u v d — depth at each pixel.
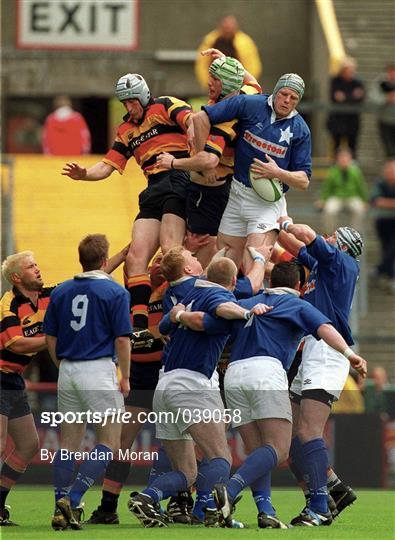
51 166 86.50
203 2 100.31
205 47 83.25
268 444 35.06
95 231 82.38
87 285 35.62
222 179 39.62
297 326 35.09
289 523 38.41
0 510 38.12
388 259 76.75
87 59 97.81
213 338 35.22
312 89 95.69
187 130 39.78
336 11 99.62
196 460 38.41
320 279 37.66
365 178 86.88
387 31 98.94
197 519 37.72
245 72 41.09
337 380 37.00
